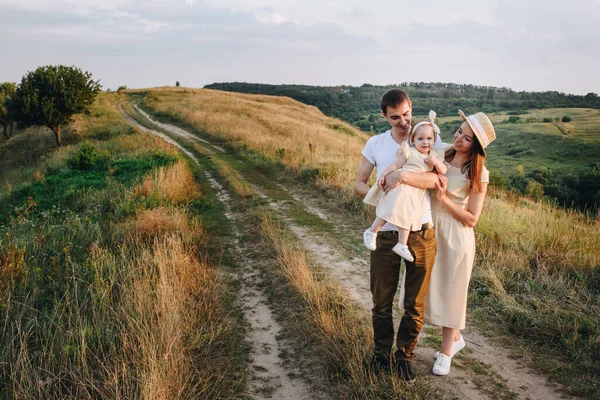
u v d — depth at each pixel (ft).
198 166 57.21
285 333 14.90
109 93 192.03
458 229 10.98
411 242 10.33
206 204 34.94
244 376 12.30
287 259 20.92
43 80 91.66
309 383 11.96
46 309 14.90
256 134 82.07
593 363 11.64
